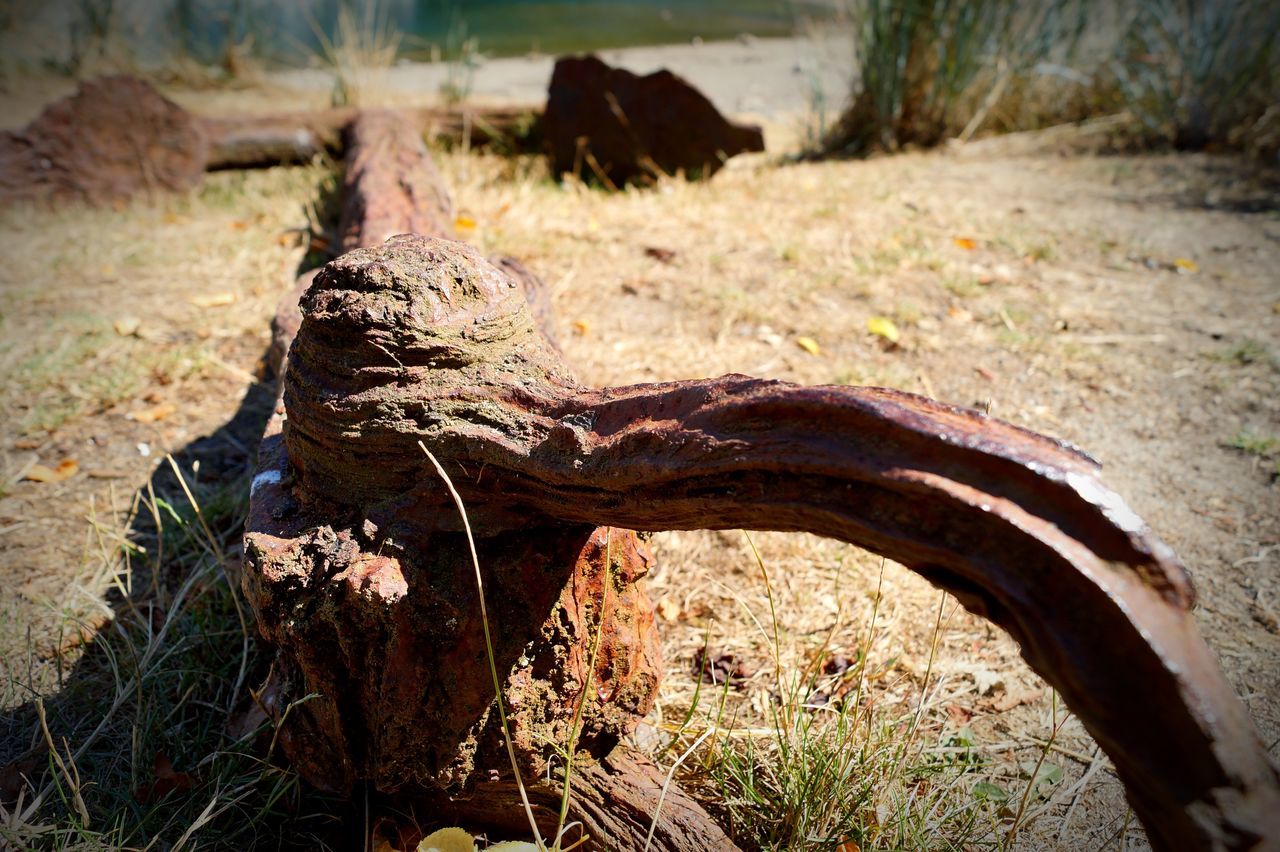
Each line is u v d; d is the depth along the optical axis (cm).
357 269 171
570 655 177
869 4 643
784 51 1078
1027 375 361
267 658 238
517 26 1256
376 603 157
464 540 170
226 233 491
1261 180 566
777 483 129
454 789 179
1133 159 611
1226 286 432
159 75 902
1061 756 222
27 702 231
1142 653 105
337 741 181
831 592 264
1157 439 330
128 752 216
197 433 335
